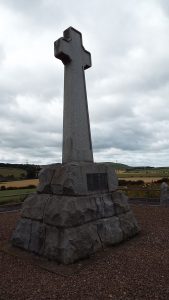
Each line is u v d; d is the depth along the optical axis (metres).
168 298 3.46
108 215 5.88
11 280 4.12
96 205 5.62
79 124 6.08
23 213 5.82
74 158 5.80
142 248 5.51
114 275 4.20
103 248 5.41
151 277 4.09
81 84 6.43
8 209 11.84
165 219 8.19
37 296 3.59
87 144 6.22
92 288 3.78
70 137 5.91
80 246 4.91
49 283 3.98
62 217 4.92
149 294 3.57
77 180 5.38
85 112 6.35
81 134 6.08
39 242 5.20
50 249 4.91
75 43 6.56
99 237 5.41
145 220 8.15
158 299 3.44
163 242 5.86
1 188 20.89
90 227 5.29
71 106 6.04
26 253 5.32
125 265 4.61
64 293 3.66
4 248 5.68
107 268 4.50
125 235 6.07
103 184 6.11
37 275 4.30
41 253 5.09
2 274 4.37
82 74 6.57
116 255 5.11
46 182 5.72
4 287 3.88
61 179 5.39
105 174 6.25
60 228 4.96
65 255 4.67
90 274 4.27
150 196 14.12
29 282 4.03
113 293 3.62
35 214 5.52
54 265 4.65
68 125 6.01
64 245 4.73
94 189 5.79
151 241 5.96
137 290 3.69
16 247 5.70
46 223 5.23
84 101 6.41
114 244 5.69
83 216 5.21
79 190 5.36
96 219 5.54
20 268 4.61
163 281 3.94
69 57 6.23
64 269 4.46
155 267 4.48
